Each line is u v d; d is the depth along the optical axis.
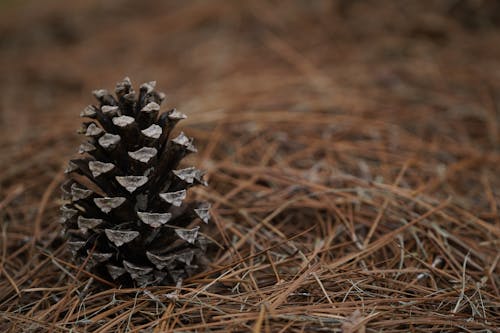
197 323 0.44
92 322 0.44
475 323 0.44
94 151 0.46
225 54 0.73
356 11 0.75
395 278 0.47
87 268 0.46
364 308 0.44
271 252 0.49
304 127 0.58
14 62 0.83
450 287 0.47
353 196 0.52
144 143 0.46
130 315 0.44
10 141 0.60
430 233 0.50
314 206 0.52
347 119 0.58
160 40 0.82
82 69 0.78
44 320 0.45
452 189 0.53
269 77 0.64
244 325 0.43
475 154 0.56
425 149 0.56
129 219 0.46
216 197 0.52
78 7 0.98
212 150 0.57
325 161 0.55
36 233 0.50
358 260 0.48
